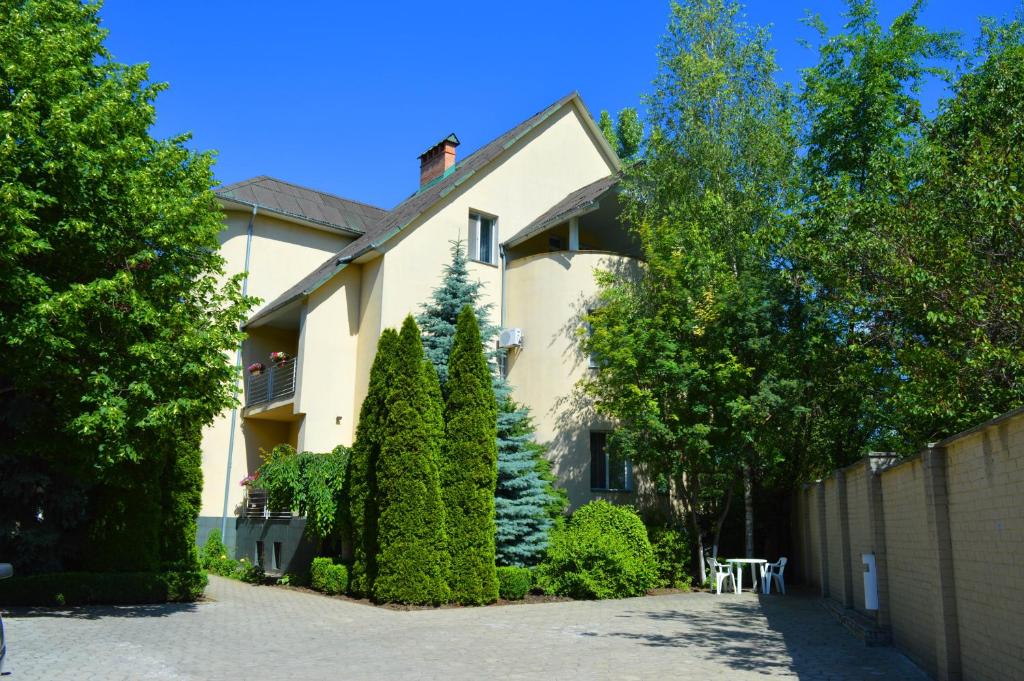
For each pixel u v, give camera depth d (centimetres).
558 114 2428
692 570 1831
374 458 1448
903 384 1120
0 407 1177
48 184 1066
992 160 997
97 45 1240
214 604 1371
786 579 1978
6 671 735
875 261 1134
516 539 1582
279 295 2327
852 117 1833
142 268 1184
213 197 1302
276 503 1728
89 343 1087
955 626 715
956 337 963
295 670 777
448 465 1443
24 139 1037
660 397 1673
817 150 1911
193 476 1584
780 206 1878
